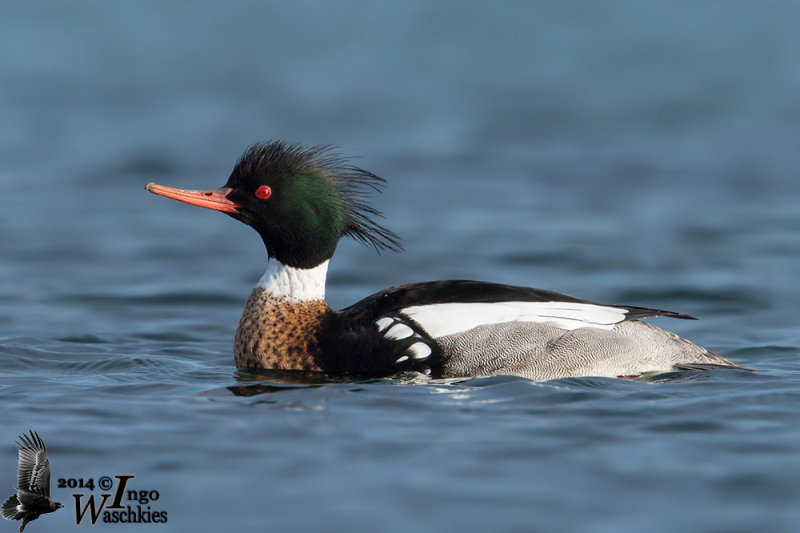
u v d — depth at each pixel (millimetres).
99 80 41438
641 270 19234
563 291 17828
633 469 8516
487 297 12203
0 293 17438
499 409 10156
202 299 17375
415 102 38531
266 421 9711
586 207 25078
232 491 8109
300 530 7477
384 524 7547
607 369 11836
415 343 11680
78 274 19000
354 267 19719
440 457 8750
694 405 10289
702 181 27703
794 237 21844
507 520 7598
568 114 36500
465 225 23250
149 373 11984
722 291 17750
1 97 38281
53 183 27500
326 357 11930
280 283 12305
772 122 34656
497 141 32875
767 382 11398
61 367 12430
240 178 12453
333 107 37562
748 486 8172
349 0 55312
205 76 42531
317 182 12414
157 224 23656
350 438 9219
